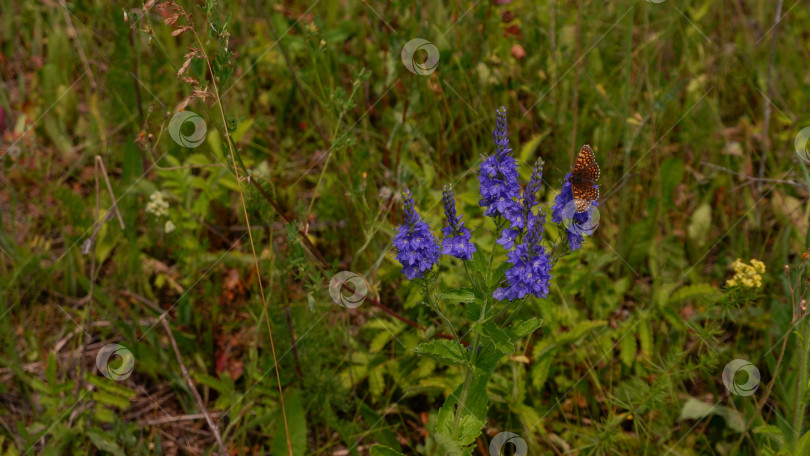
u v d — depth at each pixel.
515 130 1.07
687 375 0.89
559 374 0.92
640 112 1.07
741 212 1.04
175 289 1.03
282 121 1.15
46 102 1.15
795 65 1.16
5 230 1.06
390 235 0.97
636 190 1.05
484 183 0.71
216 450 0.91
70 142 1.14
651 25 1.19
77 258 1.03
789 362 0.88
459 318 0.91
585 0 1.16
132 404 0.95
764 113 1.06
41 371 0.97
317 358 0.92
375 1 1.12
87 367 0.97
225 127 0.81
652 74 1.14
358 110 1.12
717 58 1.15
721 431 0.88
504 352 0.71
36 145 1.12
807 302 0.79
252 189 0.88
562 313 0.92
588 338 0.92
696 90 1.09
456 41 1.12
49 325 1.00
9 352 0.96
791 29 1.20
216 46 1.04
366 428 0.91
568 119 1.06
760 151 1.08
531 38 1.17
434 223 0.96
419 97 1.07
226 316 1.01
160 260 1.06
